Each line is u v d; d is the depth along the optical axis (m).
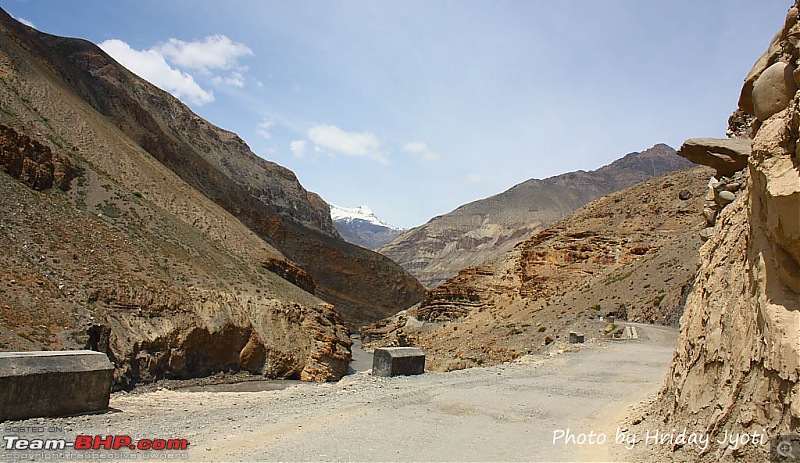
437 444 7.69
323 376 42.50
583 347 24.06
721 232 8.17
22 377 9.04
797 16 6.32
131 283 34.72
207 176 112.31
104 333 29.25
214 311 38.72
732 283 6.44
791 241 4.59
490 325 54.78
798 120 4.70
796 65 5.87
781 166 4.94
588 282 52.12
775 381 4.65
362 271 130.75
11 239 31.50
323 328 47.81
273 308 44.47
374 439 7.83
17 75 56.28
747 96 7.59
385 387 12.72
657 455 6.56
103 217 43.59
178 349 34.22
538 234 64.12
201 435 7.87
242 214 111.62
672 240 50.78
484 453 7.33
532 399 11.39
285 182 167.38
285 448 7.23
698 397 6.29
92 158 54.25
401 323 73.50
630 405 10.80
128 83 127.25
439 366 42.00
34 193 39.03
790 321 4.62
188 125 141.88
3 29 77.94
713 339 6.28
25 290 27.72
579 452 7.48
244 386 35.81
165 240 45.69
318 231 152.12
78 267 33.16
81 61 119.06
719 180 11.91
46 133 51.31
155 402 12.20
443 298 70.75
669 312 35.66
